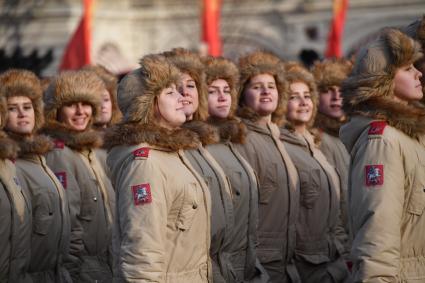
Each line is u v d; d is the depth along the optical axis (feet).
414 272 44.42
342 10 137.90
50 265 55.42
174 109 46.44
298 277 58.23
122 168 45.52
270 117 59.26
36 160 55.62
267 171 57.36
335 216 61.00
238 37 247.91
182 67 52.60
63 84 60.39
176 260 45.55
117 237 45.39
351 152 45.55
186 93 52.60
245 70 58.80
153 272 43.86
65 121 60.54
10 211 51.42
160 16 258.78
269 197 57.41
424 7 234.79
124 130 45.70
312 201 59.57
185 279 45.85
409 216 44.52
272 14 247.91
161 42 259.19
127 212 44.50
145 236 44.04
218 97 56.44
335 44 138.10
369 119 45.09
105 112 64.28
